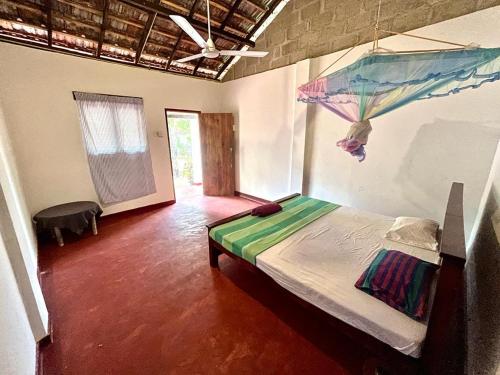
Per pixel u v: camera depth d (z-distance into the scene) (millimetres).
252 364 1468
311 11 3371
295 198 3355
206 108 4992
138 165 4047
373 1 2771
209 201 4965
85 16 2959
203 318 1826
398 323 1186
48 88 3053
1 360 940
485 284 1381
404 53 1564
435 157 2596
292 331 1707
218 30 3680
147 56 3896
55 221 2854
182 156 6996
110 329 1721
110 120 3598
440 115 2484
